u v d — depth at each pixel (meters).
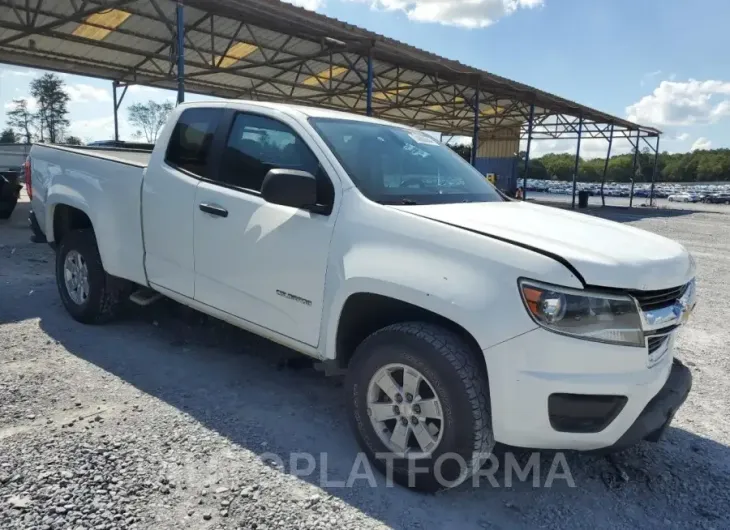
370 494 2.74
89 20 13.67
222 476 2.79
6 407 3.34
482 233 2.64
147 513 2.47
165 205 3.96
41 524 2.34
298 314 3.20
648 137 32.25
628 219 22.09
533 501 2.81
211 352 4.48
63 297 5.01
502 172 34.91
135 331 4.82
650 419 2.62
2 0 12.07
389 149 3.61
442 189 3.53
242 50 16.69
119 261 4.40
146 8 12.96
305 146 3.34
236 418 3.42
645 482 3.05
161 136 4.16
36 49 15.73
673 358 3.18
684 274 2.77
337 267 2.97
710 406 4.09
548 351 2.41
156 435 3.14
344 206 3.05
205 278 3.75
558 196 43.25
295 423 3.41
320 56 16.17
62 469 2.74
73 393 3.60
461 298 2.53
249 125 3.67
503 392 2.46
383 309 3.00
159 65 17.92
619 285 2.45
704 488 3.01
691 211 29.41
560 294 2.40
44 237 5.82
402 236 2.80
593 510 2.77
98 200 4.48
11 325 4.77
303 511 2.57
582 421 2.50
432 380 2.62
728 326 6.31
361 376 2.93
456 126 32.69
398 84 20.39
